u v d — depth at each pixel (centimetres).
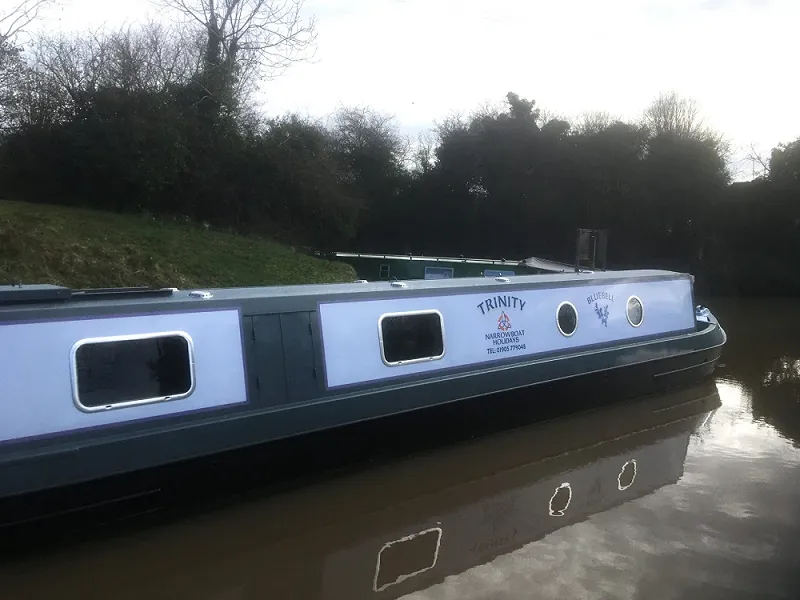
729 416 866
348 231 2461
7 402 449
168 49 2016
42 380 464
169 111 1802
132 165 1692
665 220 2908
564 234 3028
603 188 2945
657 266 2959
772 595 441
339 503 580
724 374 1119
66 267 1159
